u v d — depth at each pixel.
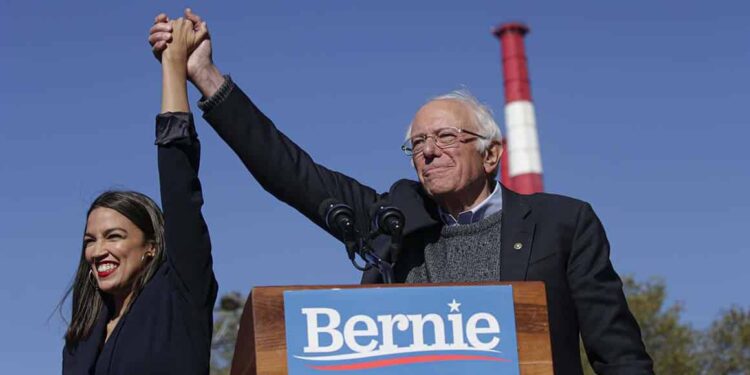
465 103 8.01
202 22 7.93
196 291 7.23
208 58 7.96
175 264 7.22
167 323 7.19
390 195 8.23
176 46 7.76
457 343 5.98
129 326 7.25
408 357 5.90
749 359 39.56
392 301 5.94
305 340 5.82
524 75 79.75
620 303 7.64
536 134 78.31
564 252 7.67
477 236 7.84
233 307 34.81
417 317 5.95
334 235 7.34
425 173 7.89
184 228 7.21
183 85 7.62
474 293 6.05
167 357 7.12
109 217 7.53
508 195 7.94
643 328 40.41
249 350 5.93
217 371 34.31
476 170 7.90
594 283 7.62
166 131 7.30
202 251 7.26
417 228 7.90
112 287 7.47
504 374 5.98
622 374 7.49
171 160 7.25
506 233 7.74
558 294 7.59
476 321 6.02
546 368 6.04
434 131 7.90
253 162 8.07
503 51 80.19
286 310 5.84
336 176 8.31
